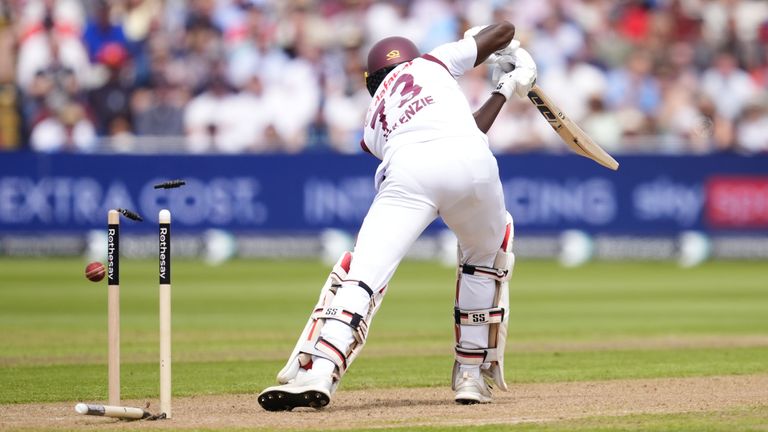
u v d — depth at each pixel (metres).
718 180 66.25
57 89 71.38
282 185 64.94
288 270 60.09
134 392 24.33
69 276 56.53
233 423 18.80
